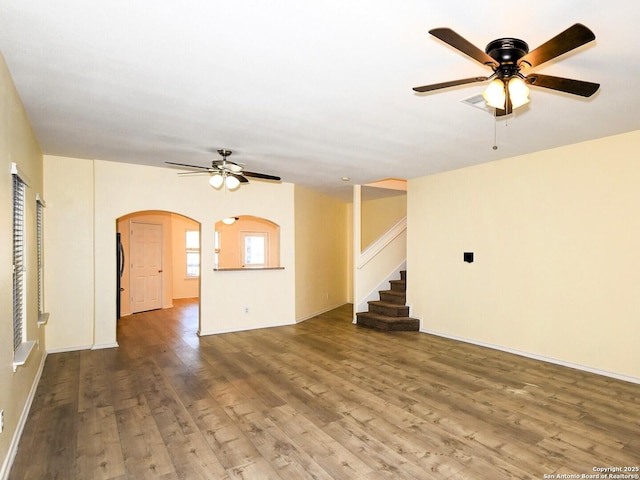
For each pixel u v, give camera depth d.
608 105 2.86
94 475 2.16
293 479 2.12
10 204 2.38
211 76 2.37
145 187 5.14
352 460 2.31
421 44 2.00
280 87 2.53
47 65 2.22
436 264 5.50
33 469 2.22
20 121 2.74
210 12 1.71
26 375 2.96
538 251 4.30
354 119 3.16
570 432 2.64
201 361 4.30
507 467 2.23
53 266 4.59
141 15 1.73
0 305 2.07
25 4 1.64
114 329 4.94
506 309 4.62
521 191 4.45
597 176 3.80
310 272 6.99
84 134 3.59
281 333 5.69
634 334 3.57
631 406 3.06
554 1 1.64
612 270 3.71
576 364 3.98
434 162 4.77
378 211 8.25
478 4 1.66
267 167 5.03
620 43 1.98
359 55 2.11
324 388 3.47
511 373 3.86
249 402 3.16
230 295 5.82
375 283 6.76
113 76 2.37
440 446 2.46
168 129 3.43
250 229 9.84
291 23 1.80
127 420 2.83
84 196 4.76
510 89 1.93
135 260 7.42
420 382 3.62
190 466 2.25
